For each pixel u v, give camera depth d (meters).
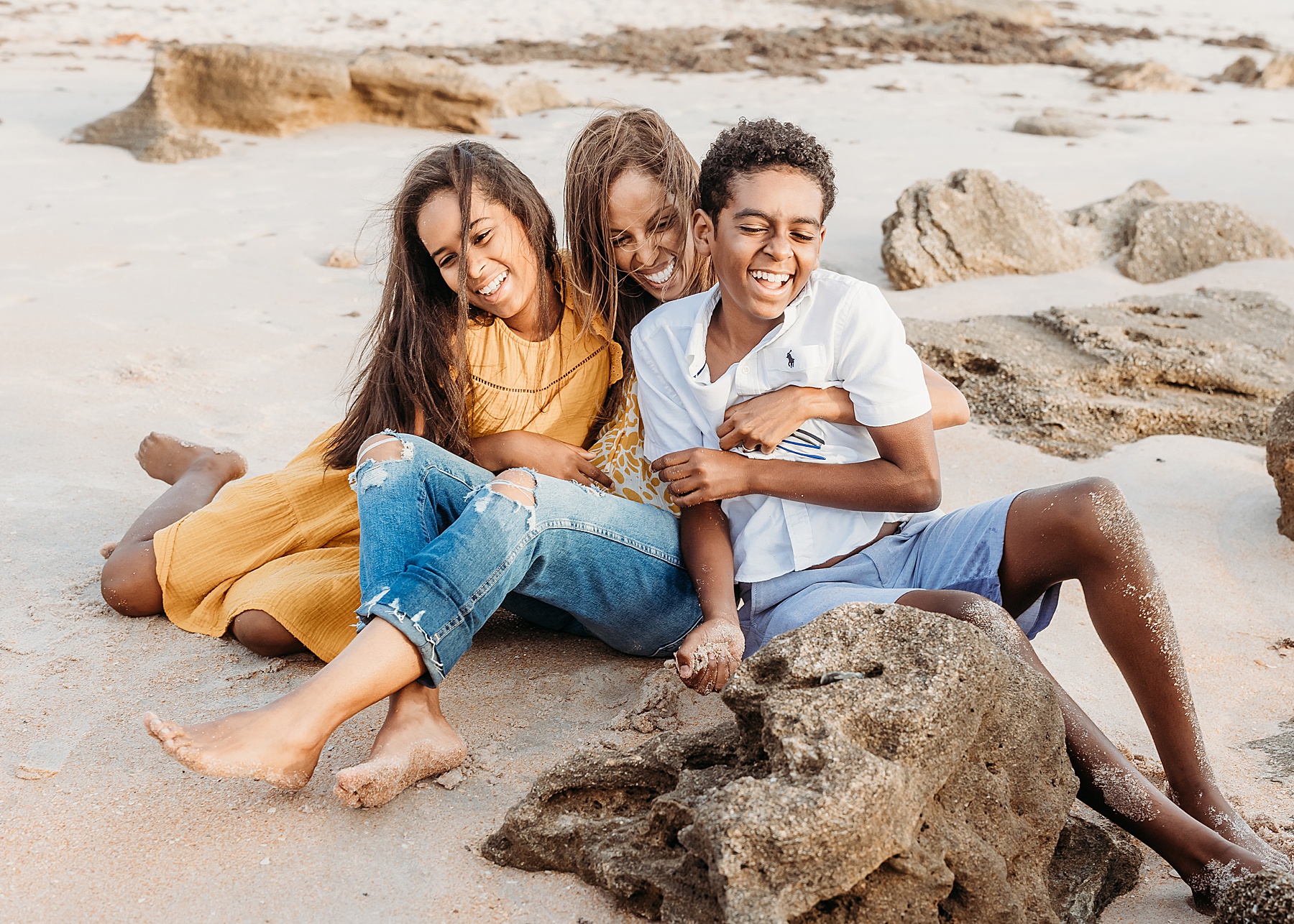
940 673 1.82
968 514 2.40
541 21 17.95
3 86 11.00
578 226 2.82
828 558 2.45
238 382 4.54
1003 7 18.53
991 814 1.85
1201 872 1.91
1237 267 6.46
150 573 2.85
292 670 2.67
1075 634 2.93
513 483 2.34
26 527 3.33
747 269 2.31
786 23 18.34
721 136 2.39
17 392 4.30
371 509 2.36
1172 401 4.56
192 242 6.63
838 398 2.41
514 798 2.21
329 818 2.13
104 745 2.34
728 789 1.71
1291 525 3.48
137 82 11.70
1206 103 13.02
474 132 10.01
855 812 1.63
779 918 1.60
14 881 1.94
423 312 2.71
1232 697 2.63
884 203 8.01
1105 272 6.51
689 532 2.53
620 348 2.86
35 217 6.97
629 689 2.63
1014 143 10.30
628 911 1.91
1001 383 4.65
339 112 10.09
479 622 2.26
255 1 18.05
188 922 1.86
